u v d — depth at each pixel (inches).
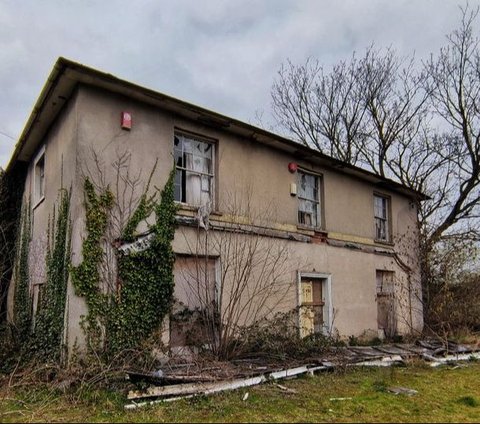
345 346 430.0
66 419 213.9
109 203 298.0
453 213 718.5
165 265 314.5
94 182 295.1
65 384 253.1
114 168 304.2
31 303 391.9
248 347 337.1
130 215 305.9
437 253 590.2
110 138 305.1
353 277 487.5
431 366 381.4
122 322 288.4
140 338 294.0
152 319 302.2
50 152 365.4
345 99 863.1
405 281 569.0
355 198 514.0
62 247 312.0
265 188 405.7
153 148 325.7
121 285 294.2
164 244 314.8
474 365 401.1
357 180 521.7
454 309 565.6
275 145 417.4
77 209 290.5
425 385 307.1
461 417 229.8
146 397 242.8
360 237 509.7
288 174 432.8
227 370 288.5
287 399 256.5
